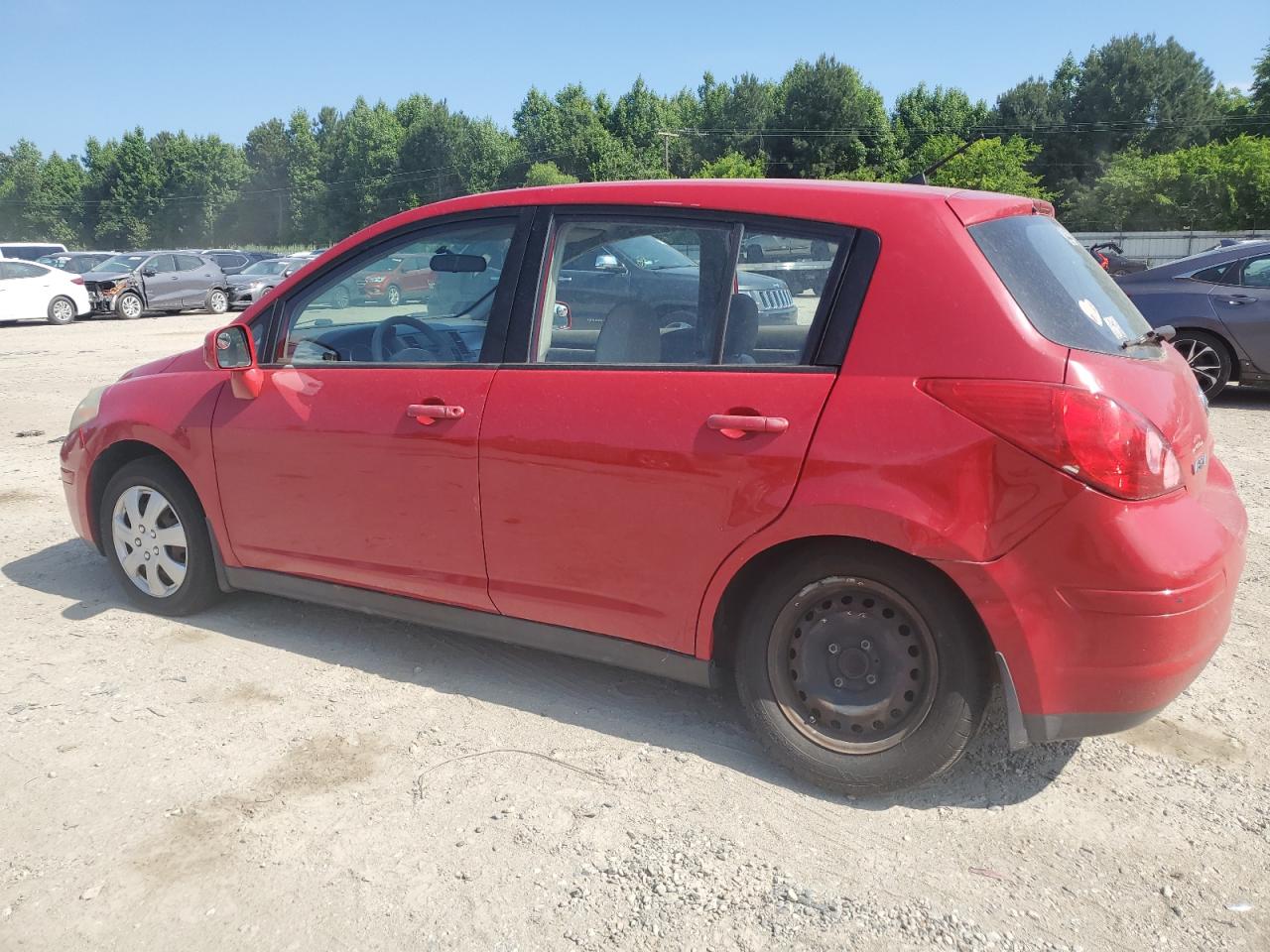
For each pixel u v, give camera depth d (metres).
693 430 2.98
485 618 3.52
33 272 22.97
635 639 3.23
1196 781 3.06
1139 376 2.75
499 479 3.32
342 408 3.66
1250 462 7.17
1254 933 2.40
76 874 2.64
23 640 4.15
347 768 3.15
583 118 98.44
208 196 112.69
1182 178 59.97
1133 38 88.25
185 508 4.20
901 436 2.71
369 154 105.25
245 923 2.46
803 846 2.75
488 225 3.52
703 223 3.14
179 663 3.92
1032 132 89.00
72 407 10.56
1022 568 2.62
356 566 3.74
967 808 2.93
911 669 2.85
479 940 2.39
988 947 2.36
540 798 2.98
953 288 2.75
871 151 92.75
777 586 2.96
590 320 3.29
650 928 2.43
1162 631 2.57
